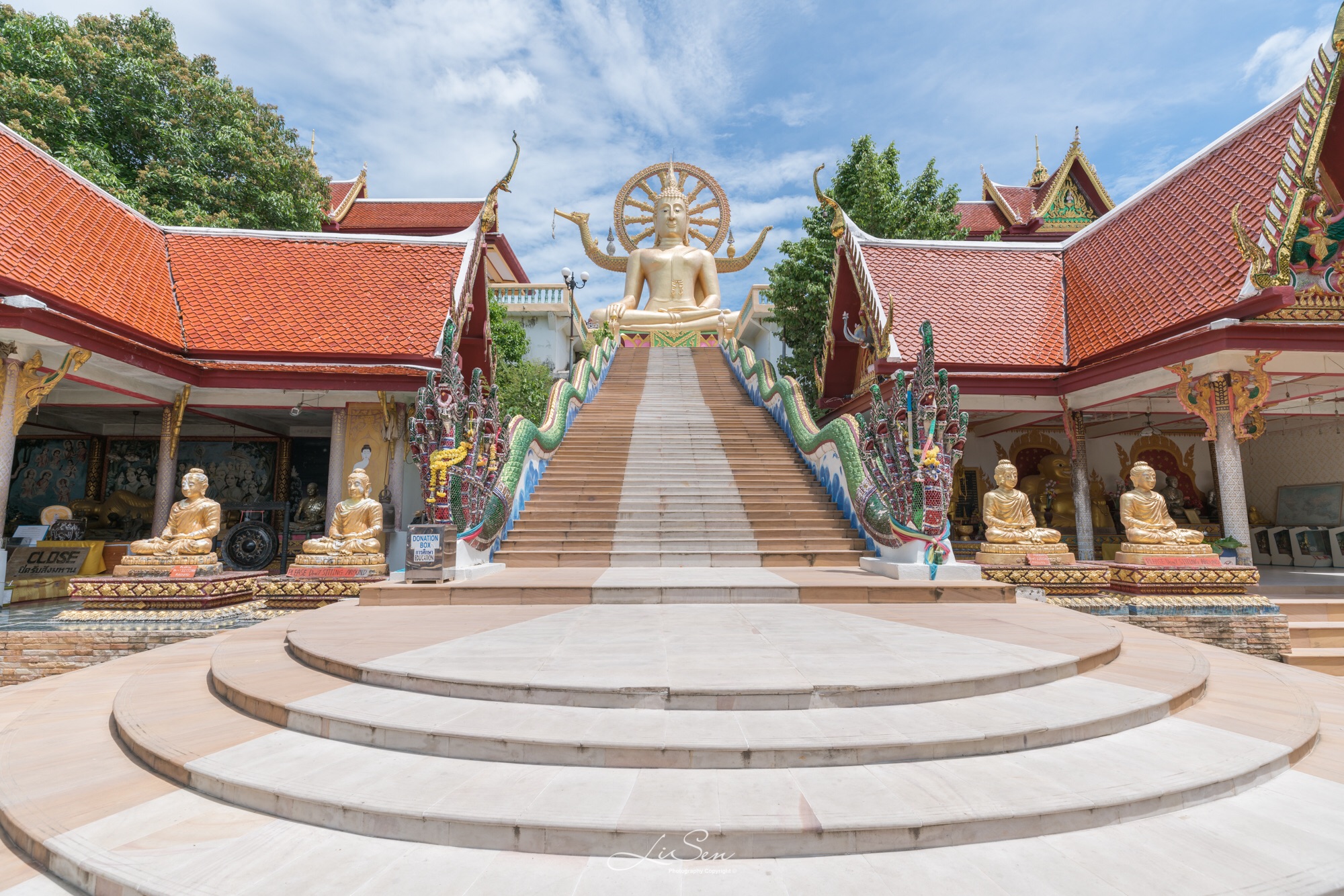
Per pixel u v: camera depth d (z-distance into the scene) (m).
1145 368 11.67
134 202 16.64
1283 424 17.44
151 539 9.91
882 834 3.00
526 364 24.91
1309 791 3.67
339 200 31.08
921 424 9.15
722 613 7.45
